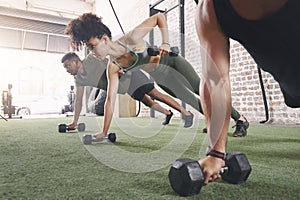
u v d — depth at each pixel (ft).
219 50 1.93
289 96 2.50
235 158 2.04
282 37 1.66
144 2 17.80
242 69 10.55
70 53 5.80
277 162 2.92
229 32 1.87
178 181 1.80
